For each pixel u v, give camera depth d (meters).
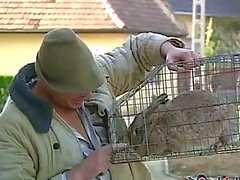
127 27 14.60
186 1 21.89
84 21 14.59
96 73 1.87
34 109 1.89
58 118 1.95
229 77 2.14
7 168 1.82
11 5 14.72
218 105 2.09
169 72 2.18
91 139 2.04
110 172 2.08
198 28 19.73
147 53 2.44
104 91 2.21
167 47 2.39
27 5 14.77
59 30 1.87
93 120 2.11
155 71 2.19
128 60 2.46
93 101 2.13
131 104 2.13
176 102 2.10
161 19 16.91
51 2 14.97
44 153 1.88
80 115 2.06
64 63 1.83
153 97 2.14
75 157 1.94
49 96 1.93
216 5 23.77
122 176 2.11
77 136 1.98
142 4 16.84
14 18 14.38
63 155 1.91
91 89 1.86
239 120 2.08
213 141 2.07
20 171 1.83
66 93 1.86
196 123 2.06
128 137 2.08
